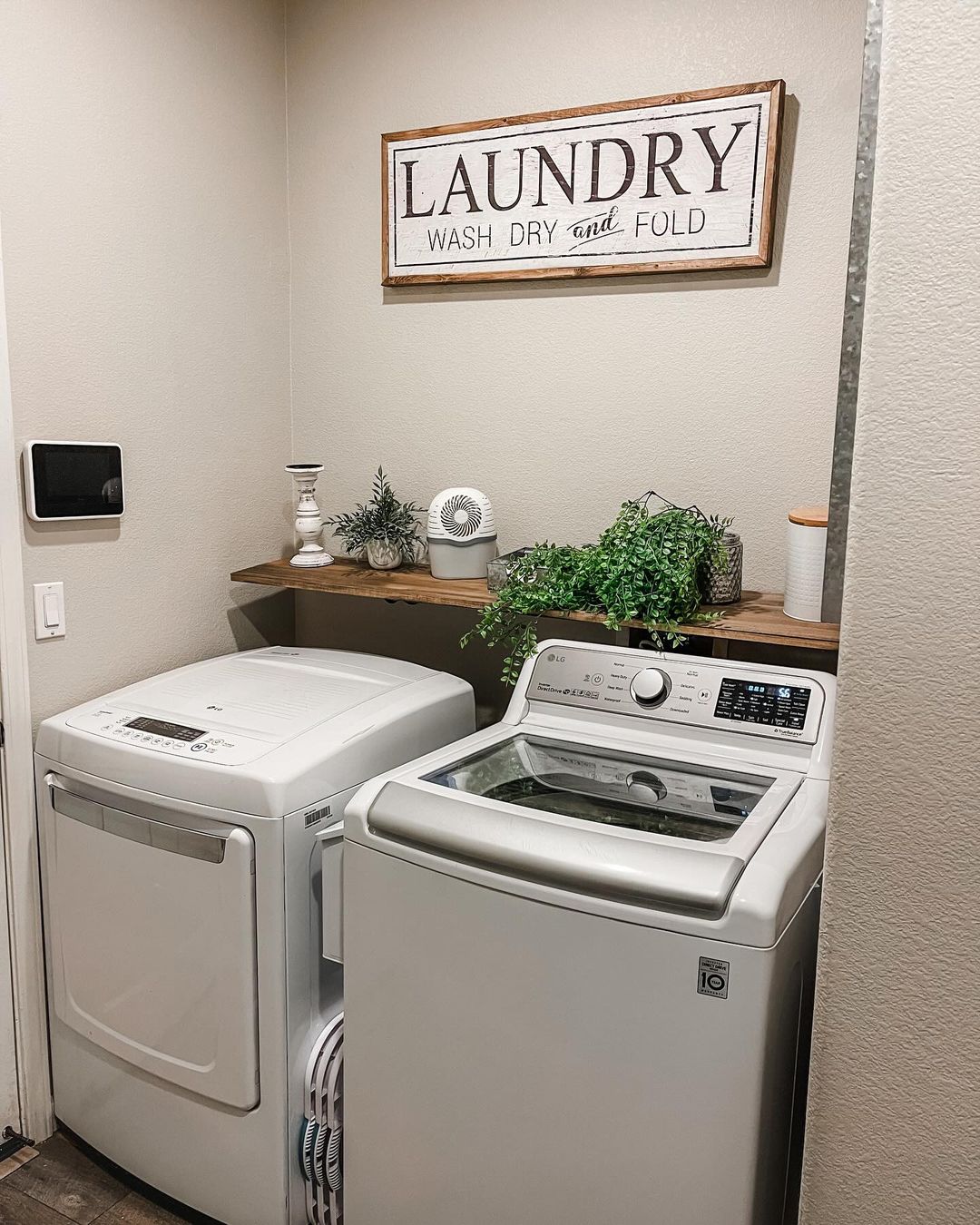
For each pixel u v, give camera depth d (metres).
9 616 1.90
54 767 1.93
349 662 2.25
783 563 2.05
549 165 2.13
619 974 1.34
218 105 2.25
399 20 2.27
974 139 0.90
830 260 1.92
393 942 1.54
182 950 1.78
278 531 2.56
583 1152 1.41
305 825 1.70
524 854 1.39
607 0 2.05
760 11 1.91
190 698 2.01
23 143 1.84
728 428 2.06
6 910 2.00
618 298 2.13
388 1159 1.61
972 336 0.92
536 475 2.28
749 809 1.51
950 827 0.99
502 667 2.38
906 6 0.91
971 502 0.94
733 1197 1.31
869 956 1.05
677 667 1.80
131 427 2.12
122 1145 1.97
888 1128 1.07
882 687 1.01
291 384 2.56
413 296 2.36
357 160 2.38
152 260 2.13
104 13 1.97
